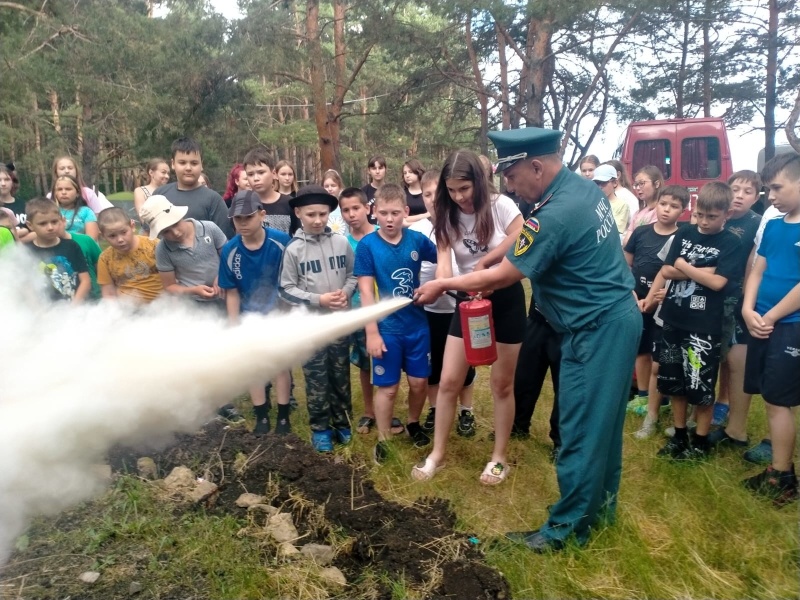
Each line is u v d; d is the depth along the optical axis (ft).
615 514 10.00
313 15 52.42
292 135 77.71
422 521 10.11
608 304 9.02
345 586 8.42
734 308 12.82
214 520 9.34
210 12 51.72
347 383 13.78
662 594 8.60
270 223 17.12
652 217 17.70
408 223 19.07
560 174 9.25
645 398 15.99
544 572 8.89
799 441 13.44
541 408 16.03
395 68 59.52
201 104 53.47
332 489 10.68
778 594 8.55
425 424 14.80
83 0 53.78
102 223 13.38
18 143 84.28
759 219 13.75
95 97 54.75
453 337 11.64
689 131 36.94
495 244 11.64
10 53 47.85
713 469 11.82
